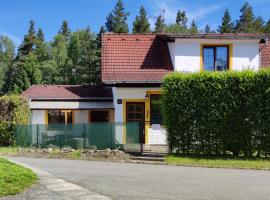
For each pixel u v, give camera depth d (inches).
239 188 528.4
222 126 852.6
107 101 1358.3
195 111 863.1
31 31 4712.1
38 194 462.9
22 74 2785.4
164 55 1202.6
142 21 3939.5
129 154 885.2
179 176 623.5
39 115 1339.8
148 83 1089.4
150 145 1009.5
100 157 860.0
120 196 466.3
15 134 1087.0
